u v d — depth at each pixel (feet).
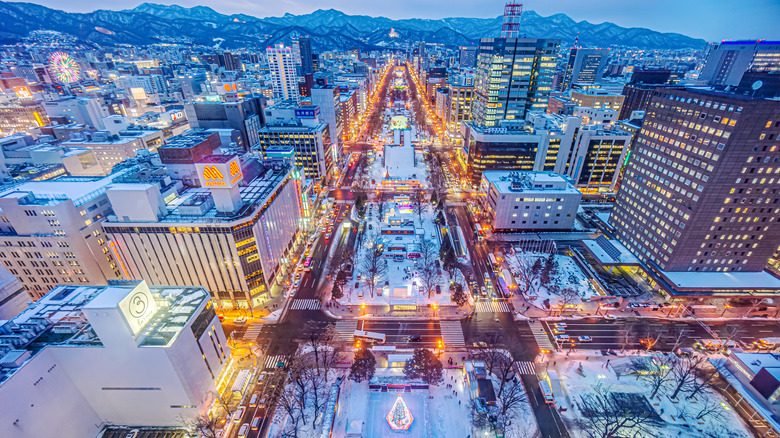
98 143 646.74
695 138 357.20
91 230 380.37
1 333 252.42
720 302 387.75
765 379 272.10
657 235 413.80
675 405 288.92
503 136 638.53
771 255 384.68
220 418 284.82
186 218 355.56
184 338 258.78
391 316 386.93
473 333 363.35
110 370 253.44
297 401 285.64
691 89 387.96
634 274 437.58
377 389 306.76
